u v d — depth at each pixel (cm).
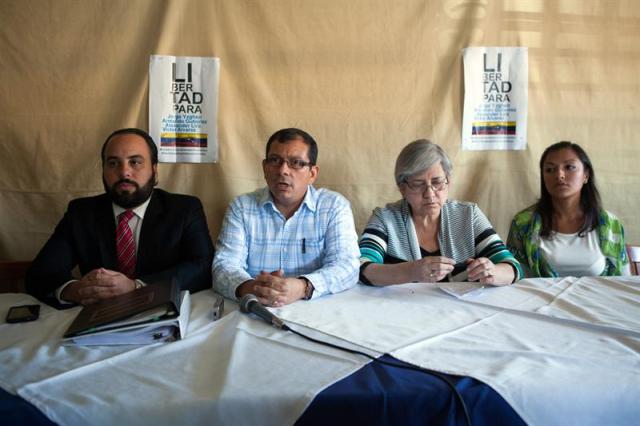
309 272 155
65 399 70
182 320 99
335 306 119
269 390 72
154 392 73
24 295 137
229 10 199
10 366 82
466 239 167
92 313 102
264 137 206
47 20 192
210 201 207
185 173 205
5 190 199
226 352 89
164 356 87
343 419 71
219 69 201
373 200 213
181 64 199
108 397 71
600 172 220
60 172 200
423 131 212
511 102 213
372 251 161
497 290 133
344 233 153
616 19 213
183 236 160
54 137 198
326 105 207
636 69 216
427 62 209
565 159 180
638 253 184
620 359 84
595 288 133
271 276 123
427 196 160
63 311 117
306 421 71
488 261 137
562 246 183
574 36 212
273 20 201
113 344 93
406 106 210
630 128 219
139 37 197
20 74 194
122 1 195
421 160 157
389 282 141
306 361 83
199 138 204
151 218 160
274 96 205
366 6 204
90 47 195
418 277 134
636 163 220
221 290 133
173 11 196
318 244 155
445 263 134
